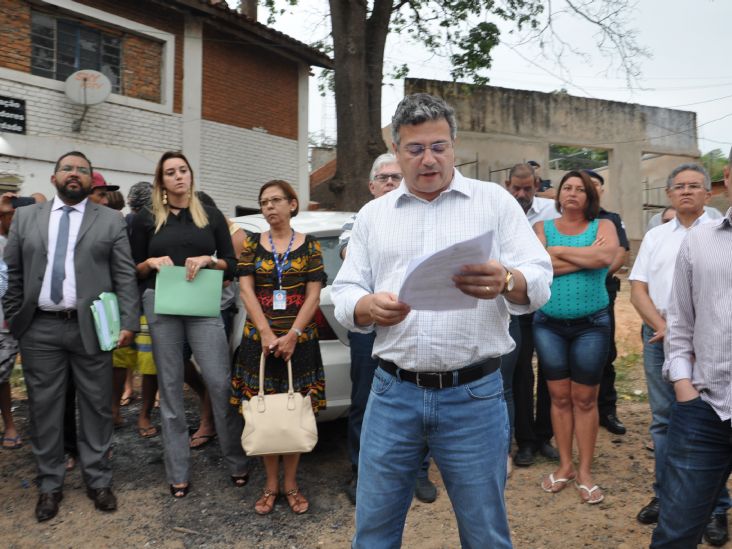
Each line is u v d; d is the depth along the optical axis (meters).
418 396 2.02
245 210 12.19
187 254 3.63
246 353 3.48
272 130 12.62
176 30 10.87
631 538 3.09
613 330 4.51
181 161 3.66
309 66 13.36
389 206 2.12
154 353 3.62
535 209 4.32
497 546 2.00
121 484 3.79
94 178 4.98
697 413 2.19
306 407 3.33
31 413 3.44
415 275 1.73
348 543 3.12
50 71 9.52
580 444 3.51
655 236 3.38
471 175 15.78
